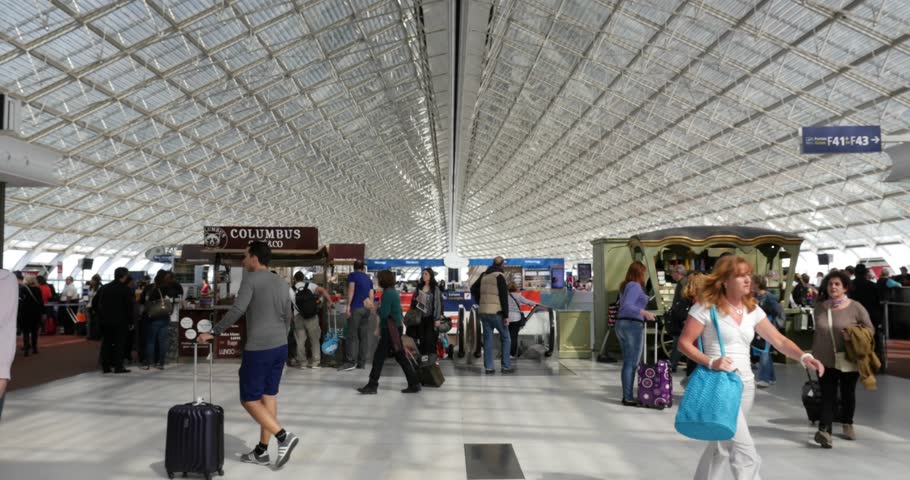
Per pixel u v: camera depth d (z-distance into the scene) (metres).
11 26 18.97
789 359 12.15
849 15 20.08
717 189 43.03
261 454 5.52
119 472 5.29
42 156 10.46
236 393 9.32
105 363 11.62
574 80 33.50
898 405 8.16
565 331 13.38
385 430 6.73
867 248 43.16
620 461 5.53
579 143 44.66
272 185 46.28
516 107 40.50
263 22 23.92
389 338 9.12
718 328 3.77
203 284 21.02
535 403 8.25
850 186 35.56
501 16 26.86
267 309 5.40
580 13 26.00
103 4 19.61
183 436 5.02
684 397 3.69
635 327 8.12
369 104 37.53
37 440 6.43
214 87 27.08
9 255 40.72
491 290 11.13
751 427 6.87
